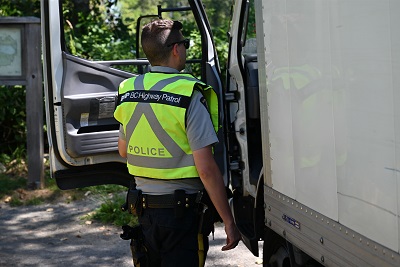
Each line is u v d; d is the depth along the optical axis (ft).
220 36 35.45
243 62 16.39
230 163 16.84
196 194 11.93
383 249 9.37
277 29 12.62
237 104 16.70
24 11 39.04
